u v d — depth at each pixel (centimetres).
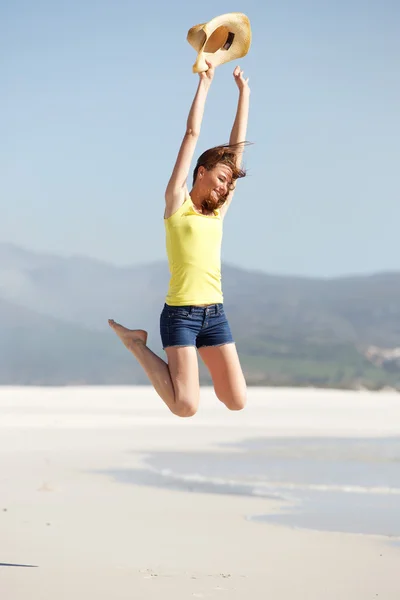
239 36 762
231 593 686
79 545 873
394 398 3634
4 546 859
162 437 2056
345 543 904
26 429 2228
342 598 677
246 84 827
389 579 744
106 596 668
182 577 738
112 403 3191
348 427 2316
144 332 759
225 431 2203
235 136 820
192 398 730
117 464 1574
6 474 1426
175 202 743
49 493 1227
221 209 784
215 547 877
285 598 674
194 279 741
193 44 755
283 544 896
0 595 668
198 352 769
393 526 1003
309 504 1164
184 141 742
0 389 4050
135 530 962
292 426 2341
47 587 694
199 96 748
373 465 1561
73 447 1847
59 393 3769
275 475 1439
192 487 1309
